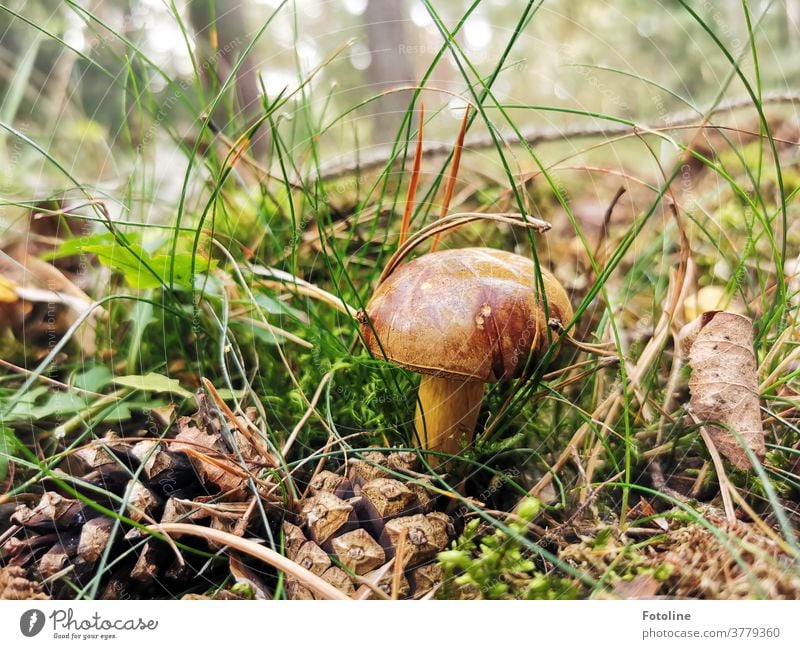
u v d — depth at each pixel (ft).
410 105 0.73
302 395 0.71
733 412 0.64
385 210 0.89
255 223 0.89
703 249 0.89
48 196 0.78
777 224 0.90
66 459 0.67
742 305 0.80
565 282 0.88
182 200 0.69
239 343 0.79
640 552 0.60
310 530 0.61
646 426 0.71
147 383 0.70
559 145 1.08
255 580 0.61
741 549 0.57
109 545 0.57
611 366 0.73
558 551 0.63
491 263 0.65
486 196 0.93
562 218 1.01
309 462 0.69
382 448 0.65
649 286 0.87
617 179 1.05
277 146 0.73
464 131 0.73
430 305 0.62
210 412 0.67
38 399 0.73
